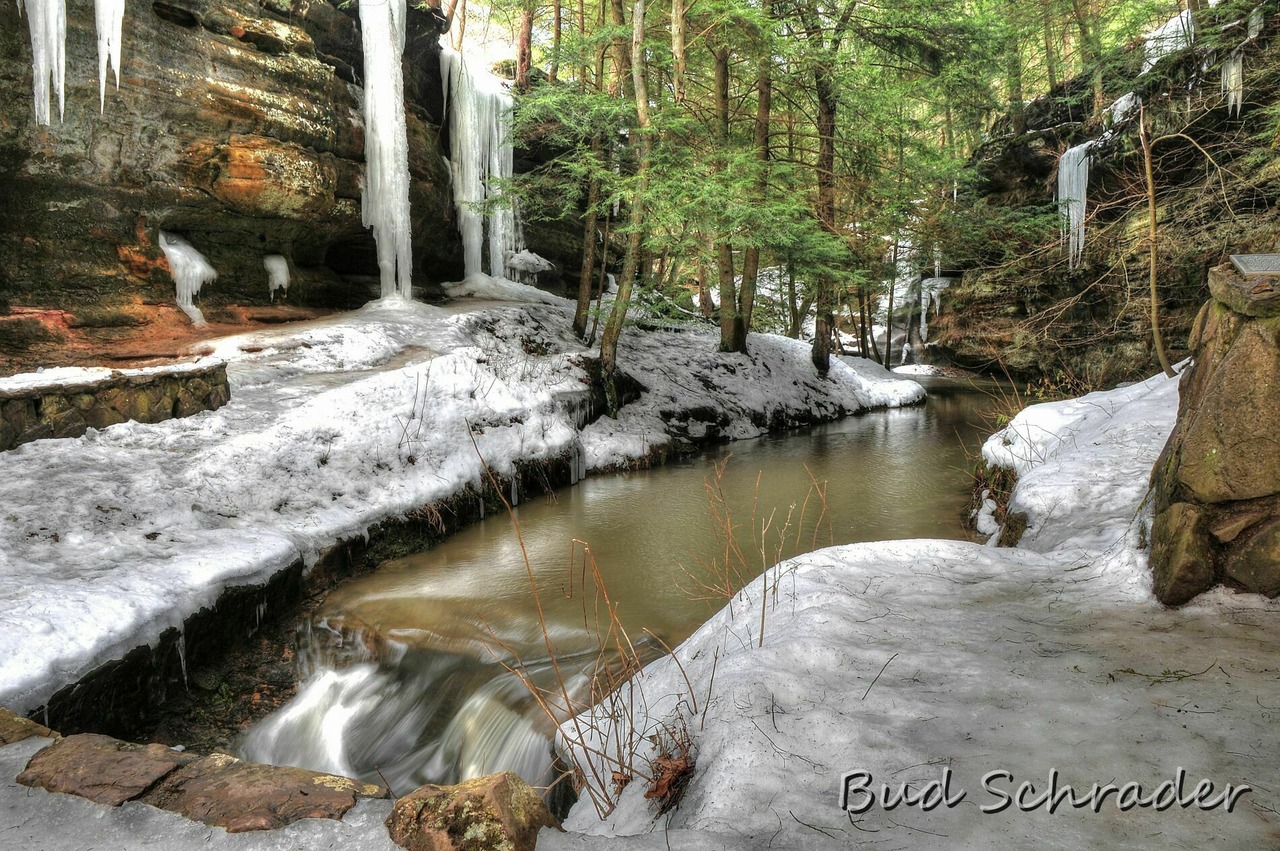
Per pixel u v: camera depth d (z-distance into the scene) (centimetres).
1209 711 245
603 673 447
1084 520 493
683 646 395
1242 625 311
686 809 233
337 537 619
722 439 1328
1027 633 323
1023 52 2375
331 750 439
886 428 1505
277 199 1045
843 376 1875
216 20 970
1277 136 903
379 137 1227
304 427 716
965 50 1540
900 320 2784
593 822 268
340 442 723
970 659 298
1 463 543
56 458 567
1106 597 363
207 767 238
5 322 820
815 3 1493
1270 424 325
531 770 384
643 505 860
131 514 533
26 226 847
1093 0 1830
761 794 217
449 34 1886
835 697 271
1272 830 186
